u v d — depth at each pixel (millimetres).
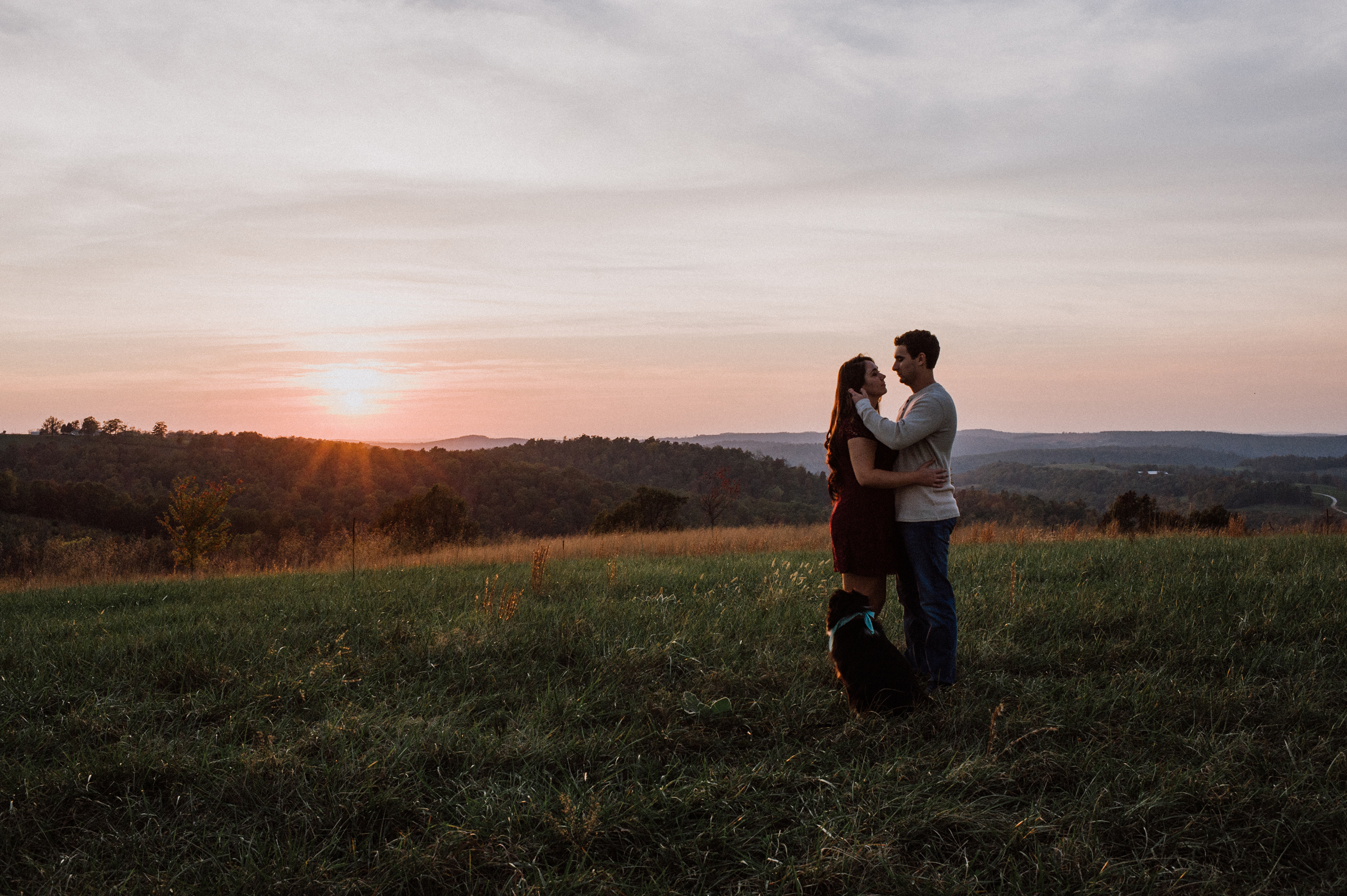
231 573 13000
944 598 3553
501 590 6387
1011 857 2244
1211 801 2484
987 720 3201
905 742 3041
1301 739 2906
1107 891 2078
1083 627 4590
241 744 3104
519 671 4043
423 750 2947
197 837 2438
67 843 2414
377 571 9773
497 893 2127
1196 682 3596
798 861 2262
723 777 2738
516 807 2496
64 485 60156
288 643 4652
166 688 3904
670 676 3924
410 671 4094
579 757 2961
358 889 2146
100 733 3197
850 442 3646
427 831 2400
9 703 3527
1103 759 2803
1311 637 4203
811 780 2723
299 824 2488
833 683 3766
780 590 5906
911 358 3607
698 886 2174
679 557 11180
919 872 2186
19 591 10305
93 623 5793
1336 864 2189
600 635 4555
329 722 3180
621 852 2373
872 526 3660
